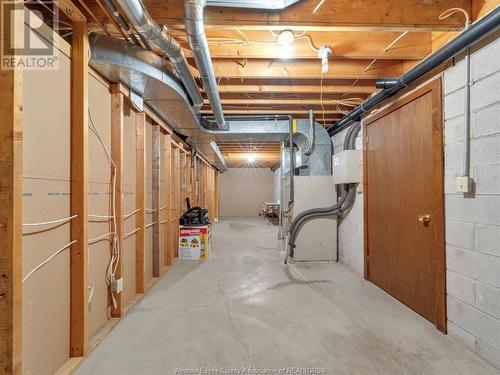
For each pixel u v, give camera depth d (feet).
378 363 5.55
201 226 14.34
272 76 9.04
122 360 5.66
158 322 7.30
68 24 5.77
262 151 26.53
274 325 7.13
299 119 14.28
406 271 8.36
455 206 6.48
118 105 7.47
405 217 8.42
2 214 3.76
